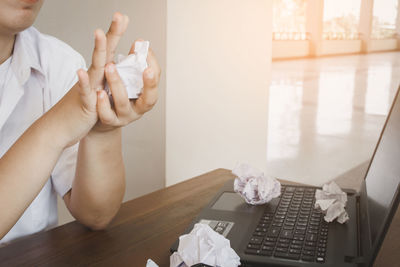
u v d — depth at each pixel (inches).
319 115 217.3
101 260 27.8
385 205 25.0
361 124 197.8
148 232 31.8
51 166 25.0
